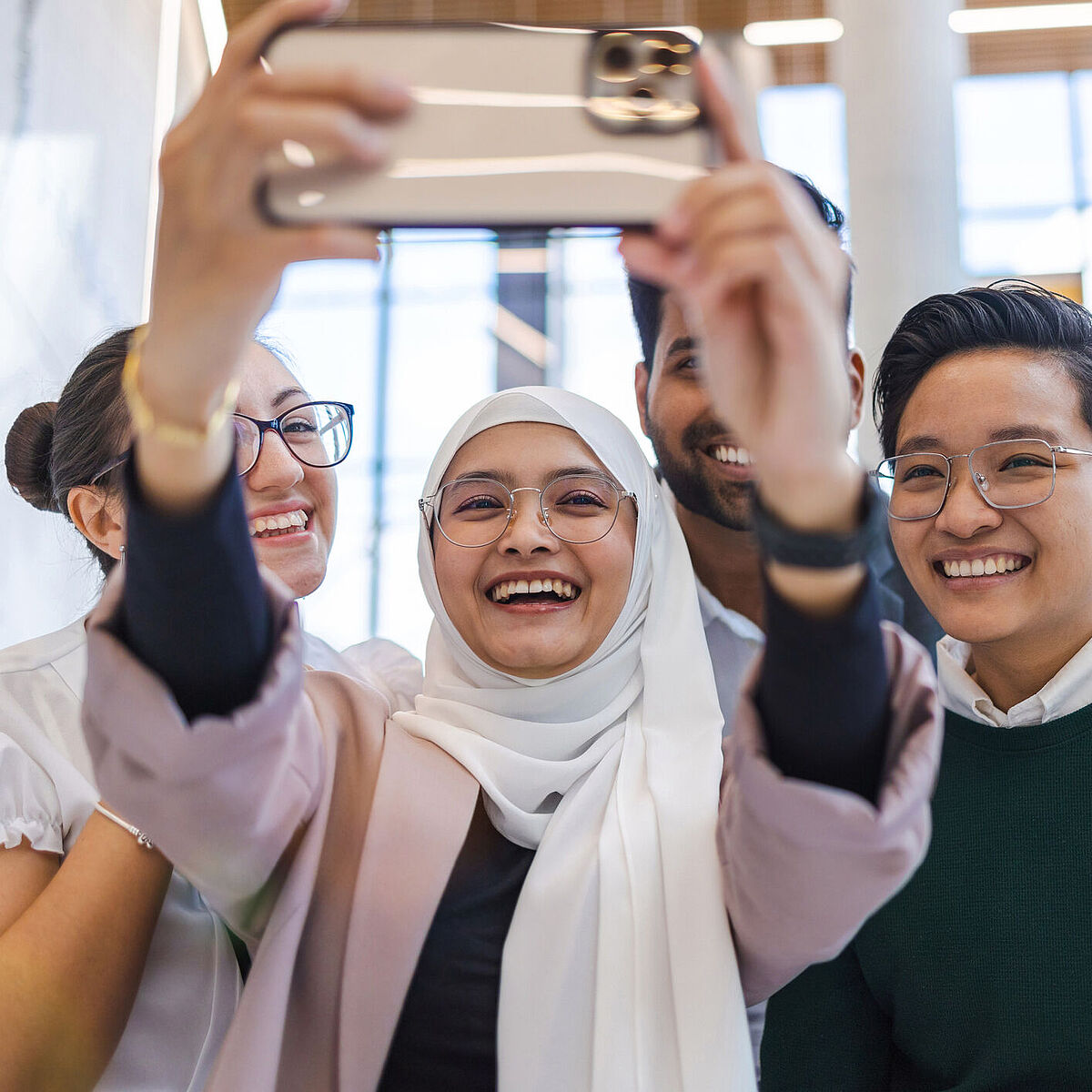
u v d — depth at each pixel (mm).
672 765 1338
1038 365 1443
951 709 1524
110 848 1279
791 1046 1454
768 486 786
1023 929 1367
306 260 682
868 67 5164
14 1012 1175
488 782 1272
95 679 880
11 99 2967
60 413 1680
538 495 1404
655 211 679
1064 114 8188
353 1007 1118
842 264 700
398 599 7504
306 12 680
